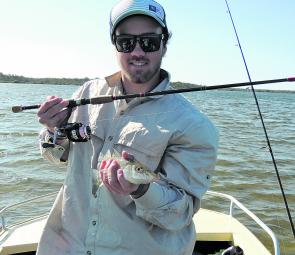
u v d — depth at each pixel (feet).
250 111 136.46
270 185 38.24
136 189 7.06
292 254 24.85
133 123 8.17
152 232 7.87
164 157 8.07
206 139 8.00
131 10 8.16
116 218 7.86
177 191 7.74
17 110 9.17
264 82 9.60
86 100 8.45
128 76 8.61
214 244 15.21
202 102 176.86
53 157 9.16
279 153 53.83
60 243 8.38
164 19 8.57
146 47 8.32
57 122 8.52
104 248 7.91
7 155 49.70
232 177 40.47
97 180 8.05
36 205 31.07
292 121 104.78
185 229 8.28
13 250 13.80
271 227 28.58
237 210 31.32
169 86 8.68
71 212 8.35
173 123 7.95
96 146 8.45
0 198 33.50
